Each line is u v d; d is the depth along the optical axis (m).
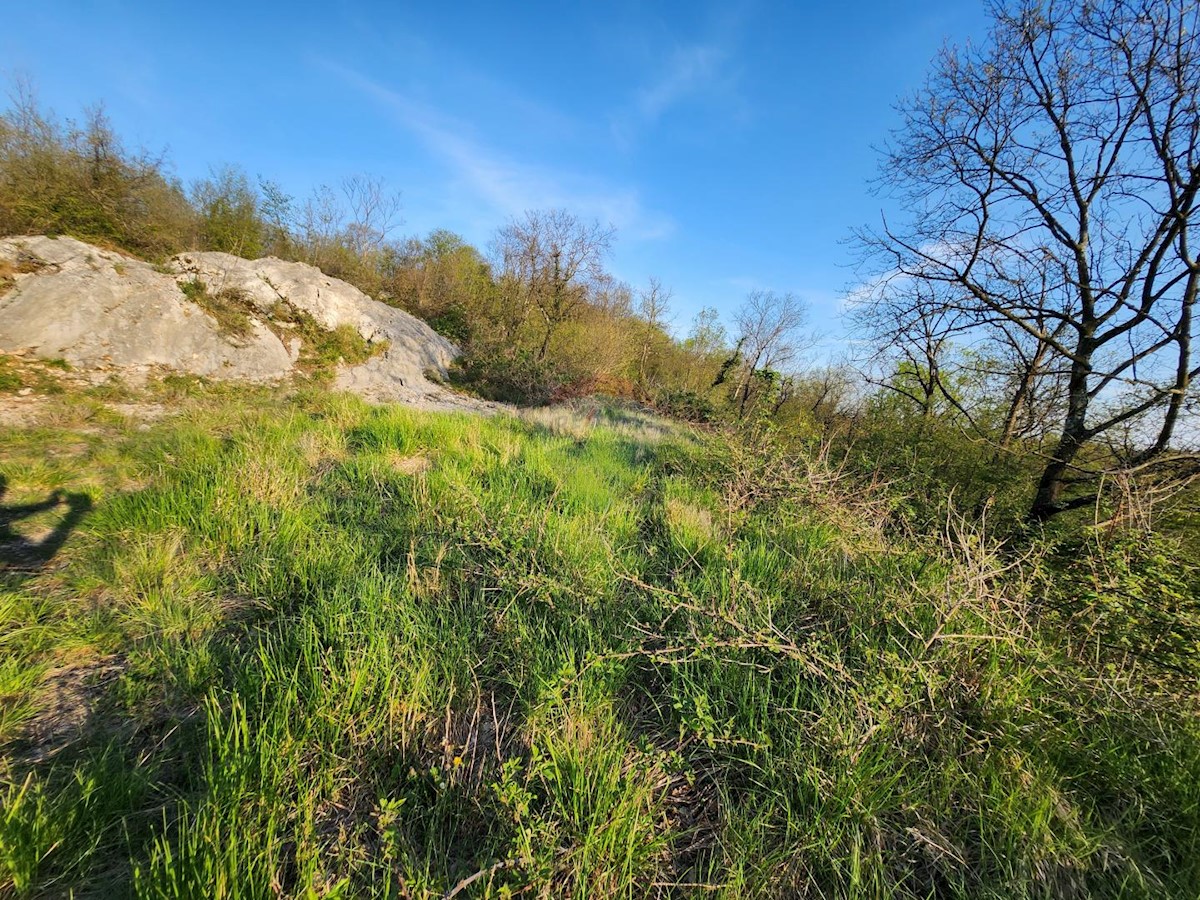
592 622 3.07
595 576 3.51
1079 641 2.94
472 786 2.02
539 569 3.57
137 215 13.23
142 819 1.77
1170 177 4.91
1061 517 5.79
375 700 2.28
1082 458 5.68
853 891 1.70
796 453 6.55
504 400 14.44
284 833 1.75
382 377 12.48
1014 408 7.29
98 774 1.83
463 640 2.77
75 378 7.77
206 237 16.27
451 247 27.36
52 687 2.32
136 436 5.95
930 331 7.23
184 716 2.22
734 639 2.65
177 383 8.73
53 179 11.64
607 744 2.18
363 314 13.53
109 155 12.85
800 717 2.38
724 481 6.08
